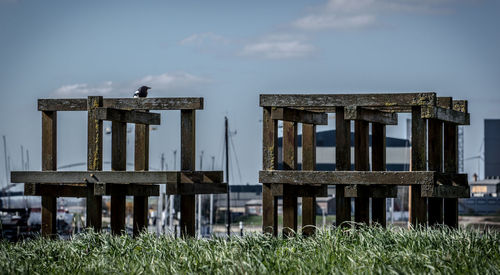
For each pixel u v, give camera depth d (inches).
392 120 664.4
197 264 494.6
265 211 613.9
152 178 634.2
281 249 530.6
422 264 459.2
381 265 457.4
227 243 549.6
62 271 528.4
